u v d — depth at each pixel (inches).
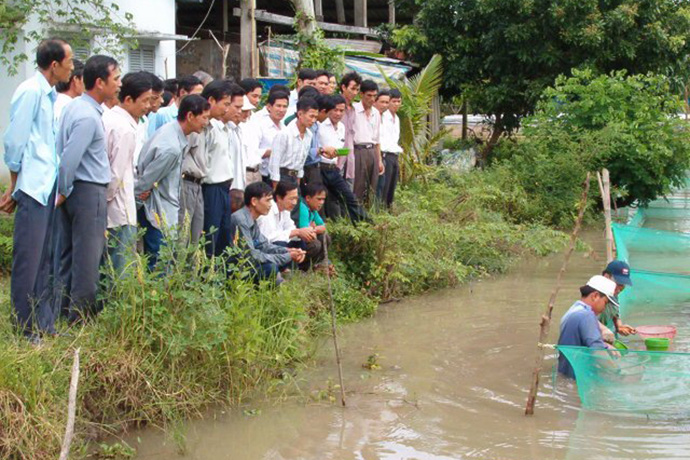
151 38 511.8
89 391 222.5
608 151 602.2
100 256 245.4
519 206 576.4
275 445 223.5
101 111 246.1
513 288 415.8
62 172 234.5
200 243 256.8
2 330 228.7
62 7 472.1
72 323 243.0
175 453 217.3
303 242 346.6
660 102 647.1
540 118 636.1
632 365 243.0
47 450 199.8
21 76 463.5
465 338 324.2
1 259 344.2
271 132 355.6
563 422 239.0
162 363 237.9
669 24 729.6
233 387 250.8
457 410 247.9
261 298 279.6
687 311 353.7
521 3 689.0
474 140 797.2
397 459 215.2
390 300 382.9
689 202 744.3
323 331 319.9
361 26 740.7
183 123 272.7
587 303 269.1
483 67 737.0
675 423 239.0
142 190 269.6
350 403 253.0
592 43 681.6
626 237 419.2
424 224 408.8
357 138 415.8
